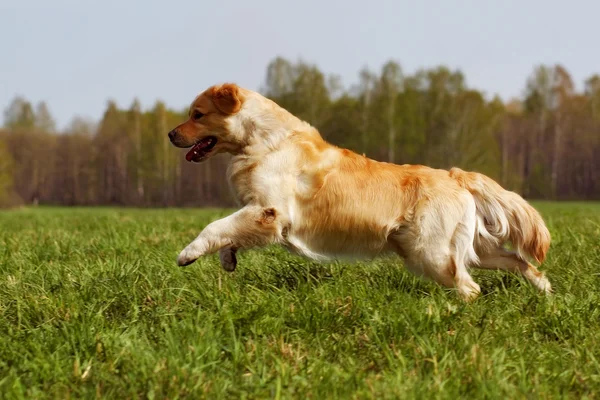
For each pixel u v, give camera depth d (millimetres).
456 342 3734
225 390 3182
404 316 4105
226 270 5500
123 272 5457
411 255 5148
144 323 4121
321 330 4039
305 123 5492
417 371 3408
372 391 3111
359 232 5195
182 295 4777
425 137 57312
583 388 3275
